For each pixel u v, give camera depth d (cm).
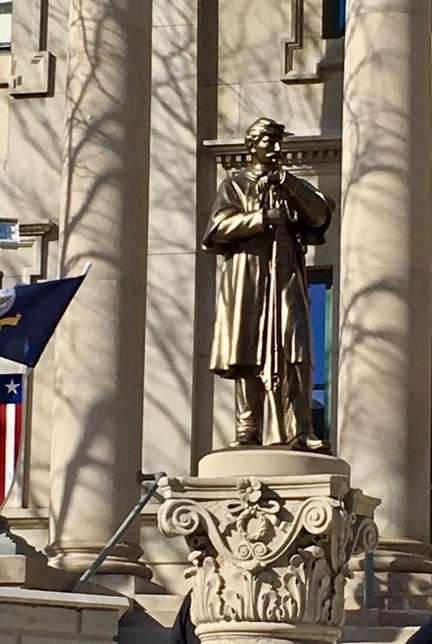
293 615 1435
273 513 1438
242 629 1440
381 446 2130
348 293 2186
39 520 2475
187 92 2588
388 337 2152
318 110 2556
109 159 2241
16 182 2627
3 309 1680
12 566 1811
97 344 2192
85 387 2186
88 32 2280
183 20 2606
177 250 2550
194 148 2572
